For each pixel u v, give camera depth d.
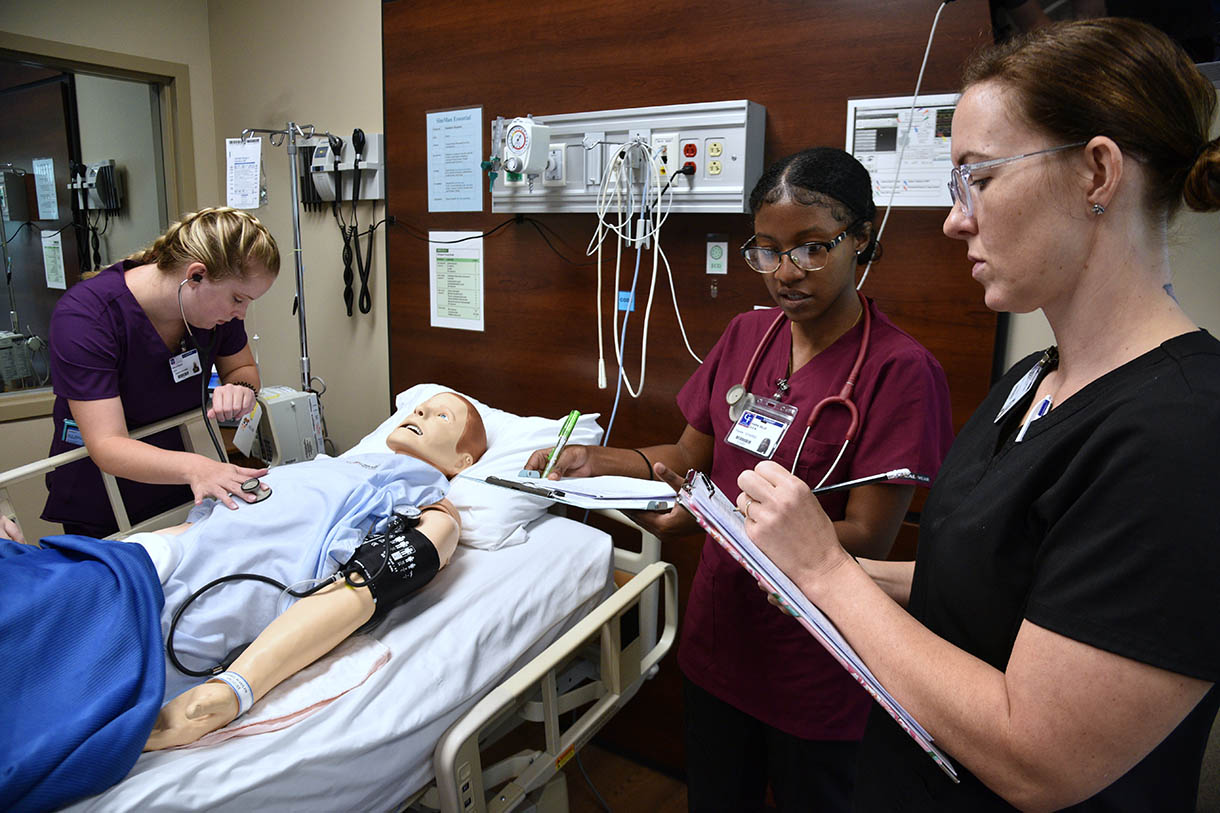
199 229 1.68
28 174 3.06
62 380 1.65
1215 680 0.55
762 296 1.92
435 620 1.42
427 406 2.03
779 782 1.44
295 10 2.92
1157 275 0.65
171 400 1.88
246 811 1.06
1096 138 0.61
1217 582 0.54
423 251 2.52
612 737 2.36
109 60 3.01
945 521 0.80
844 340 1.34
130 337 1.73
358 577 1.36
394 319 2.64
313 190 2.87
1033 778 0.62
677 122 1.81
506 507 1.74
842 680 1.36
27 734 1.00
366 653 1.31
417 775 1.26
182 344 1.87
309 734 1.15
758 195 1.27
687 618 1.54
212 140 3.33
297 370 3.15
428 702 1.27
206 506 1.60
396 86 2.48
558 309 2.26
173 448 1.97
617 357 2.16
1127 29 0.63
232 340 2.06
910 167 1.67
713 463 1.55
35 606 1.12
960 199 0.71
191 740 1.11
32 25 2.82
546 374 2.32
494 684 1.41
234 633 1.36
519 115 2.23
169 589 1.35
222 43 3.21
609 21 2.03
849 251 1.25
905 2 1.64
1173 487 0.56
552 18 2.12
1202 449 0.56
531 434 2.02
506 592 1.55
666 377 2.09
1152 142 0.61
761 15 1.81
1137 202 0.63
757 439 1.38
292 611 1.28
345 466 1.75
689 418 1.59
